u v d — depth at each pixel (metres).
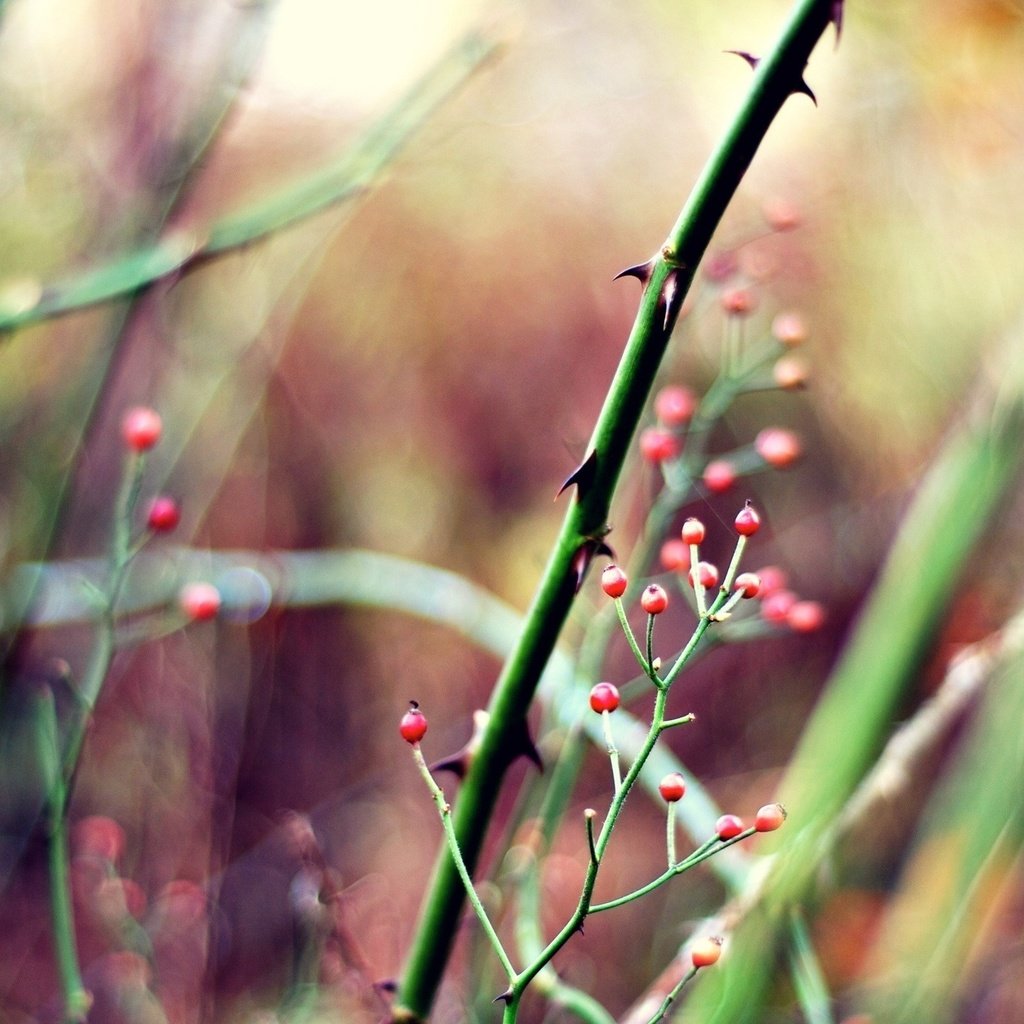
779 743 2.10
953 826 1.08
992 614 1.38
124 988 1.11
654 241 2.22
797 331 0.91
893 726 0.95
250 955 1.76
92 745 1.69
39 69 1.42
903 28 1.82
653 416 1.34
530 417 2.18
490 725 0.77
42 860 1.59
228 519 1.99
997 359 0.95
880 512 2.04
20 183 1.41
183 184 1.08
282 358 2.06
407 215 2.11
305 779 2.00
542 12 2.12
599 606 1.03
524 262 2.17
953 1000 1.12
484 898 0.94
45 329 1.45
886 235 1.98
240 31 1.13
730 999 0.87
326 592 1.14
